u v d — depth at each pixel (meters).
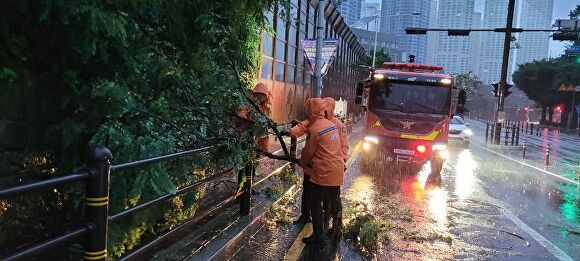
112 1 3.52
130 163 3.54
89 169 3.13
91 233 3.15
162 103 4.47
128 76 4.17
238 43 5.66
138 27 4.23
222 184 7.84
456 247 6.23
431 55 94.12
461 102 12.94
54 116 4.15
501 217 8.13
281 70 21.69
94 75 4.06
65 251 4.19
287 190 8.41
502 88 24.45
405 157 12.76
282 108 21.97
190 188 4.76
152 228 5.10
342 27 37.56
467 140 21.95
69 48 3.70
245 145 5.79
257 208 6.98
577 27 22.88
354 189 9.98
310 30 26.70
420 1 77.31
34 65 3.81
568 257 6.04
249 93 6.29
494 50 91.69
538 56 69.56
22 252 2.62
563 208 9.18
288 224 6.58
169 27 4.77
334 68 35.94
